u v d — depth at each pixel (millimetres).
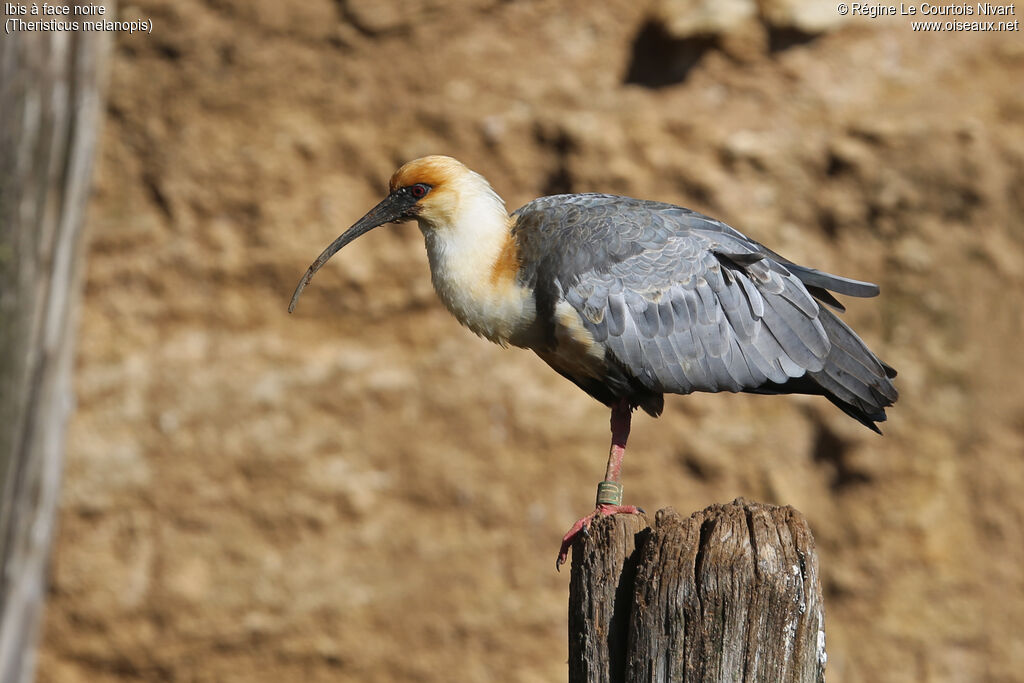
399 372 15312
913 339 15023
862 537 14938
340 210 15492
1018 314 14898
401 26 15617
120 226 15523
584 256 9133
